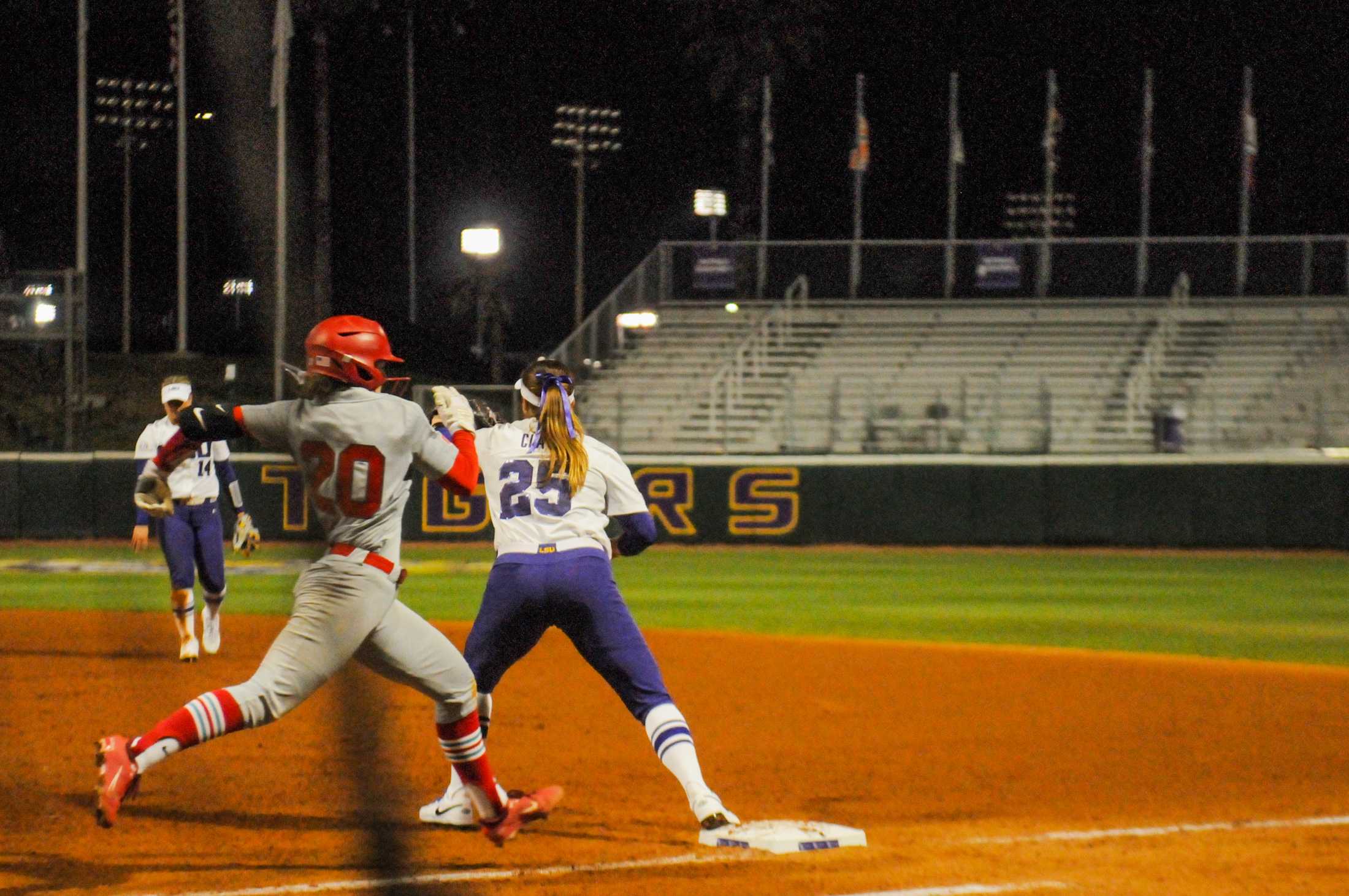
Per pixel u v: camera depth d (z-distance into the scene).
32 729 18.73
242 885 12.03
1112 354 72.69
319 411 12.04
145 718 19.48
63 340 68.69
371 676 23.28
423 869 12.59
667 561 48.44
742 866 12.73
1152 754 17.97
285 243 64.00
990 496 53.75
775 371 73.75
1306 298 75.25
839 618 33.12
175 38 88.69
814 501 54.22
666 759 13.55
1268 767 17.27
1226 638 29.80
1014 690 22.91
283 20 65.00
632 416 70.00
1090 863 12.93
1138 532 52.91
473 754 13.08
